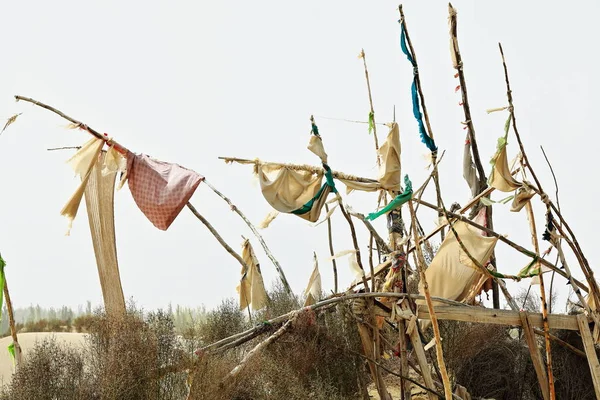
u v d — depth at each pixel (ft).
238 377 37.42
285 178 37.37
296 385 38.96
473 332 46.29
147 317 42.55
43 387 37.76
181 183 38.68
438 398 39.34
